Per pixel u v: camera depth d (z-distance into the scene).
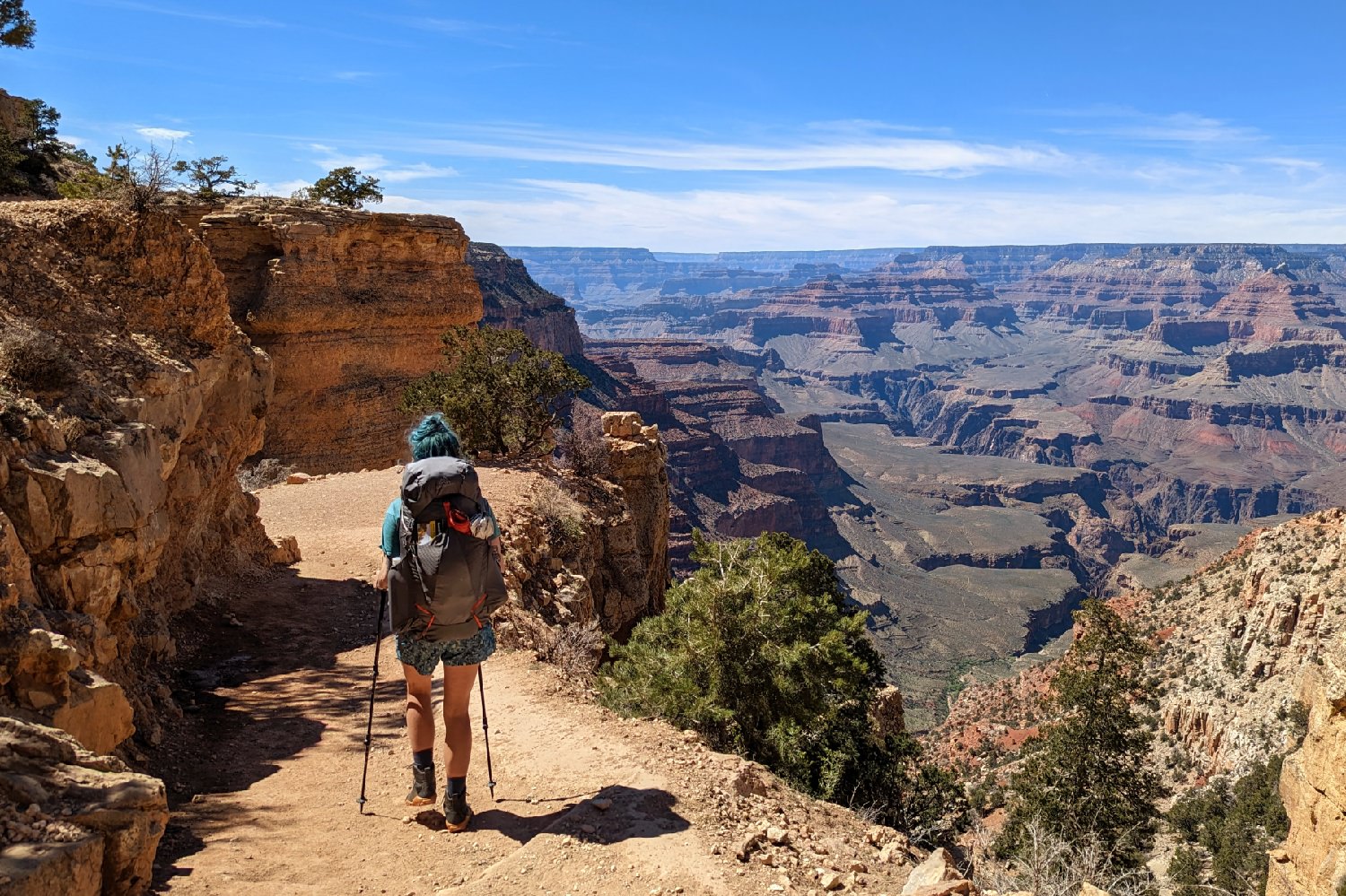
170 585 12.34
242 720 9.63
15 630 6.25
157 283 11.86
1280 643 52.34
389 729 9.33
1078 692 27.08
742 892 5.91
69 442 8.15
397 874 6.18
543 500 23.38
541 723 9.04
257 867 6.18
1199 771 52.69
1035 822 10.27
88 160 50.03
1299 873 13.26
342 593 15.19
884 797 13.94
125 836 5.09
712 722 11.24
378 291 48.94
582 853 6.21
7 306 9.52
